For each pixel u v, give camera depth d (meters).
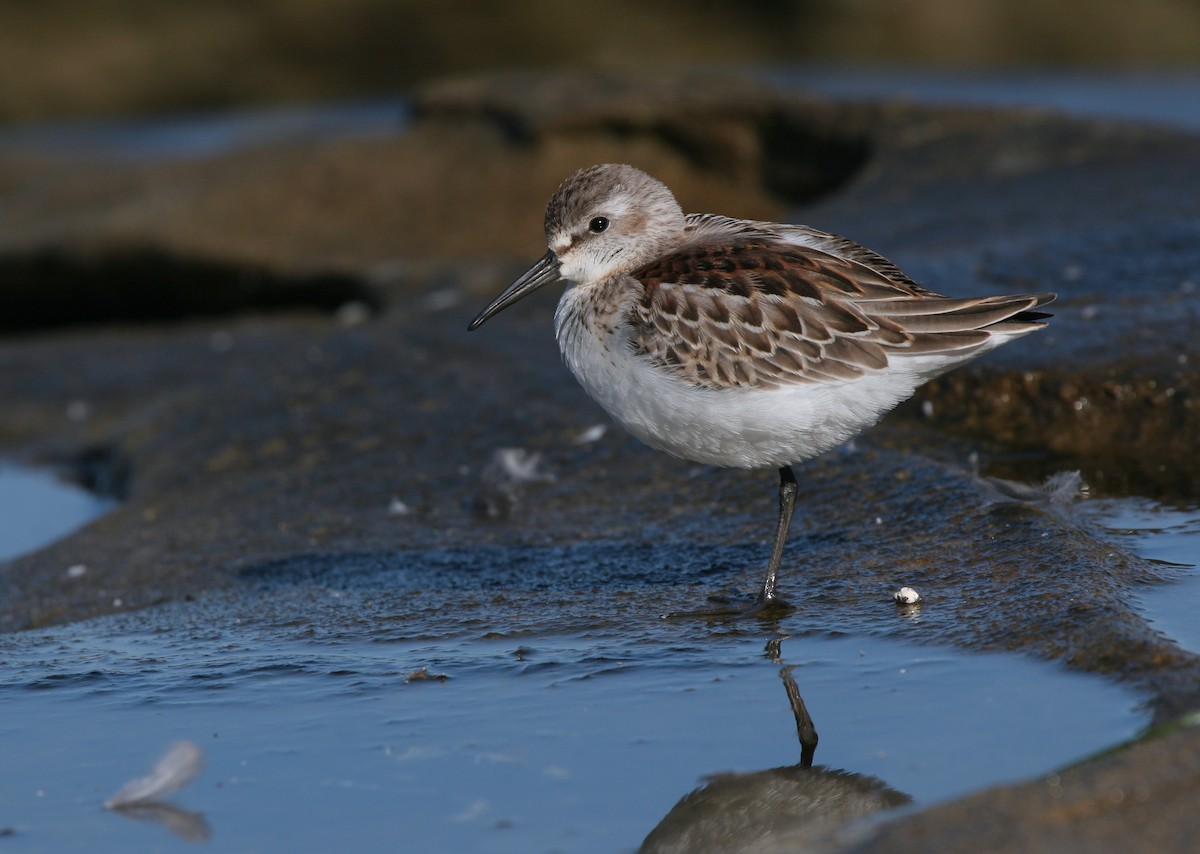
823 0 37.53
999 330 9.52
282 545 12.05
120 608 11.20
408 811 7.50
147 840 7.35
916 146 20.61
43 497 16.16
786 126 22.34
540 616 10.05
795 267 9.85
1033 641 8.66
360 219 23.45
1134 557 9.88
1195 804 6.22
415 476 13.17
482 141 24.12
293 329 20.41
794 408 9.63
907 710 8.10
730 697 8.51
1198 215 15.77
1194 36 36.78
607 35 37.94
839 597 9.80
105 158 31.08
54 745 8.52
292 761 8.12
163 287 23.50
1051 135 20.06
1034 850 6.02
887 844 6.18
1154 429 12.38
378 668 9.34
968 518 10.66
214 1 37.84
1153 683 7.86
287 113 36.66
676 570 10.69
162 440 15.01
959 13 37.22
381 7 37.91
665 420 9.95
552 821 7.33
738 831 7.07
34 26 36.88
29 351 20.66
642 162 23.33
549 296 17.36
